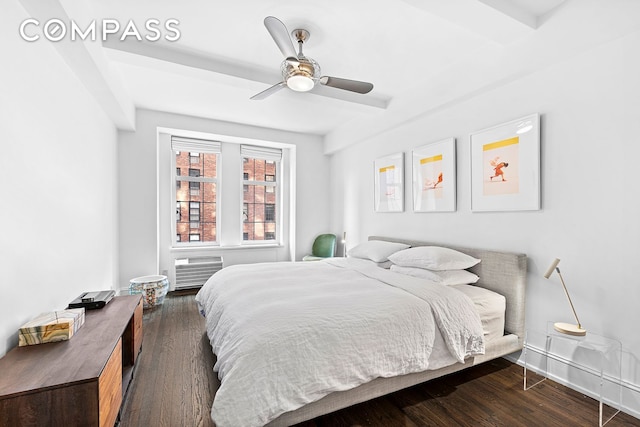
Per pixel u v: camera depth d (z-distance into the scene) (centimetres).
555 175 211
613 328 181
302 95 312
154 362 226
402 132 359
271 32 183
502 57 231
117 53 233
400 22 212
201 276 448
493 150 253
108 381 129
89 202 256
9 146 142
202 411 169
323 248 493
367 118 398
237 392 130
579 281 198
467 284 254
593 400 186
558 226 210
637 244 172
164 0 189
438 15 189
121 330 158
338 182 503
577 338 181
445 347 188
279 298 192
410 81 308
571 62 201
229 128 444
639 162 171
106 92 259
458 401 184
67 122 210
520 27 204
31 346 138
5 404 102
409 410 175
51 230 183
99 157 287
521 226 234
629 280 175
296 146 502
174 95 343
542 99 219
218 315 204
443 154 301
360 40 234
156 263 395
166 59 245
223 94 340
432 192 316
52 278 184
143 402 177
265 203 527
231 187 489
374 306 179
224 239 484
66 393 109
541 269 220
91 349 136
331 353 151
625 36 175
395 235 375
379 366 162
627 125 176
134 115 372
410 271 265
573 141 201
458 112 287
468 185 278
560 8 195
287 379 139
